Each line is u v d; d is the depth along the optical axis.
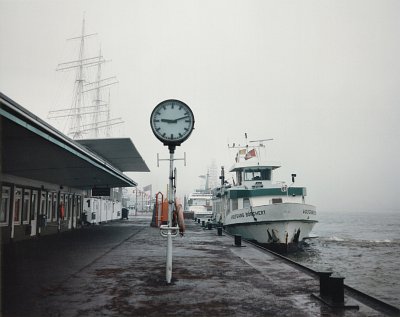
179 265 11.06
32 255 12.91
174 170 9.13
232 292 7.54
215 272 9.89
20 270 9.84
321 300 6.86
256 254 13.91
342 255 32.91
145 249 15.00
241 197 26.78
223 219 31.98
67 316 5.75
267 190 26.41
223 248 16.02
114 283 8.25
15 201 17.72
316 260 28.88
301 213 24.81
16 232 17.83
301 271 10.12
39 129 9.78
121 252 13.93
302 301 6.90
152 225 32.59
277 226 24.39
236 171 30.66
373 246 42.19
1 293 7.22
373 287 18.86
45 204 22.16
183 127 9.03
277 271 10.12
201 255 13.50
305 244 39.62
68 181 24.08
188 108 9.08
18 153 13.26
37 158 14.52
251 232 25.56
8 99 7.55
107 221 42.59
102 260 11.80
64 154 14.09
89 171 19.80
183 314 5.95
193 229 31.05
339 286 6.74
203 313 6.04
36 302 6.56
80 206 31.30
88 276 9.03
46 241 18.25
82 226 31.12
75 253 13.55
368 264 27.34
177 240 19.78
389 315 6.08
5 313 5.88
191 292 7.49
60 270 9.86
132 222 42.84
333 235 64.06
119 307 6.30
